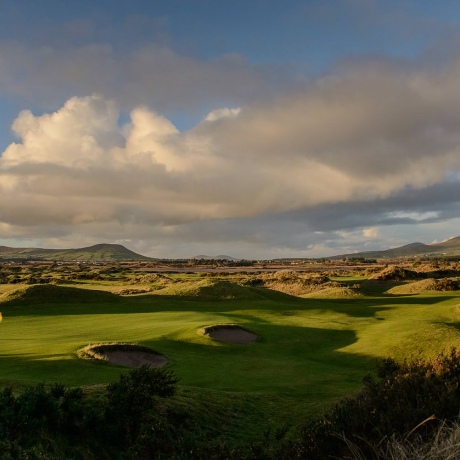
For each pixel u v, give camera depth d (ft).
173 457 30.71
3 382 55.21
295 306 220.64
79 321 158.51
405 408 30.40
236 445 44.39
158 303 225.15
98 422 39.75
